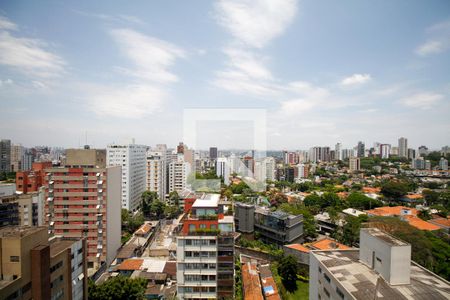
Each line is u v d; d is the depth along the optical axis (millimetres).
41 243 23188
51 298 23875
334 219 73438
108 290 32750
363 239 26016
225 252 31891
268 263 49688
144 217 84938
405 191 106125
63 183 50781
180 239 31484
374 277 23000
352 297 20375
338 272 24328
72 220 50844
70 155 52125
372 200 92375
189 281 31562
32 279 21625
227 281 31750
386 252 22344
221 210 35656
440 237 59125
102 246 51406
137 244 58000
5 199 57094
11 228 23609
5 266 20547
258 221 62250
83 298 30328
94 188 51188
